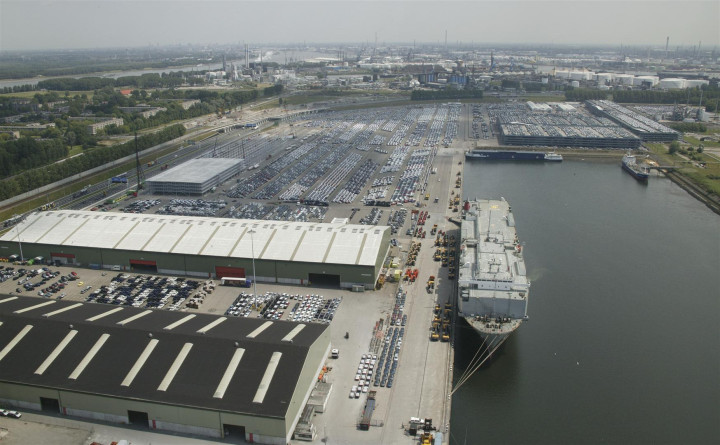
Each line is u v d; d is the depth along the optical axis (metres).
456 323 166.75
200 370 122.12
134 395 117.50
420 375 139.62
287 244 197.62
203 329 135.62
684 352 157.75
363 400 129.62
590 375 147.00
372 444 115.31
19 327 135.75
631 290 196.00
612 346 160.50
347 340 154.75
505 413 132.00
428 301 178.00
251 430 113.50
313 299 179.25
